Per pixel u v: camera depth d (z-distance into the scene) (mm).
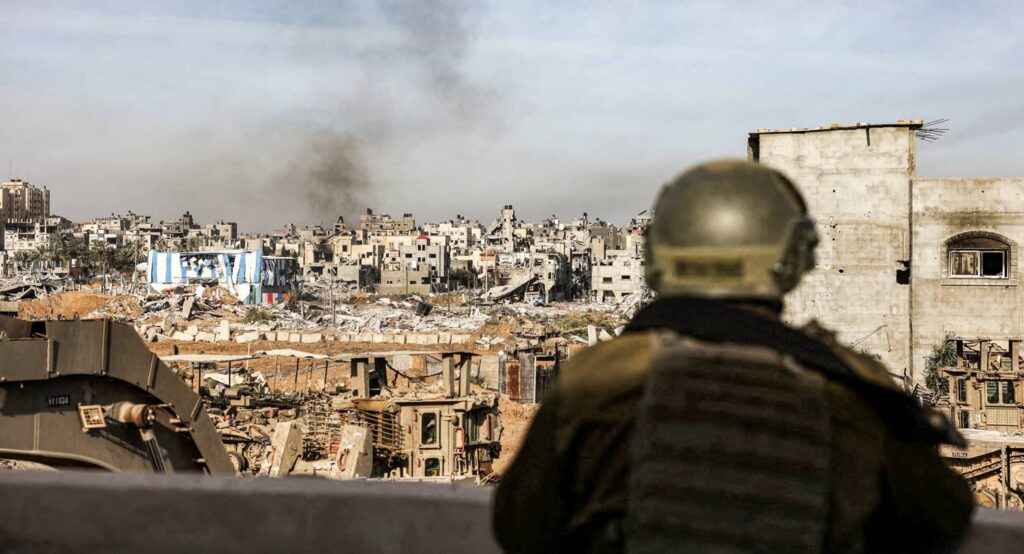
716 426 1621
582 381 1803
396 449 27922
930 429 1694
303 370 60500
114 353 13570
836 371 1722
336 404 29000
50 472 3072
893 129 45094
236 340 77875
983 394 31438
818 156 45688
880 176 45188
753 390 1644
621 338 1887
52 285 128000
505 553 1971
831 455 1636
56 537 2932
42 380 12562
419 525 2734
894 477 1735
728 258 1820
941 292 43562
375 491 2793
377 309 141000
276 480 2955
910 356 44062
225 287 136750
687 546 1583
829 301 45406
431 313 131875
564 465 1819
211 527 2869
